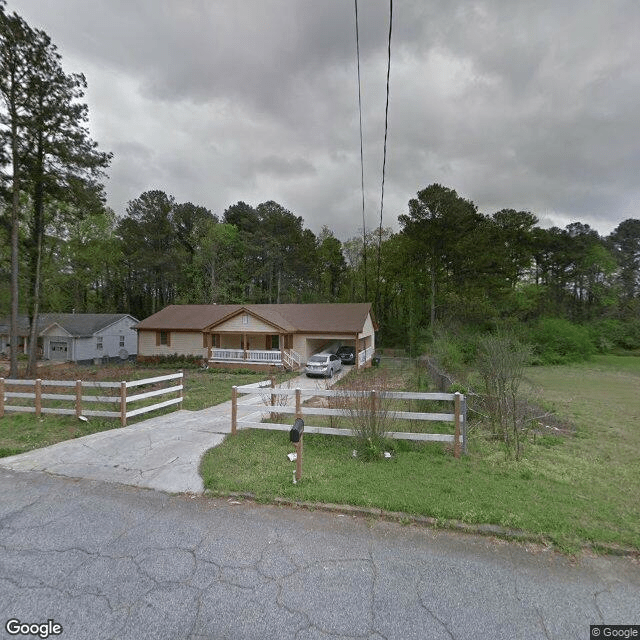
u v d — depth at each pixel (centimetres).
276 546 332
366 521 378
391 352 3447
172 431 721
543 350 2708
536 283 3975
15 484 473
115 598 264
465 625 243
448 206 2972
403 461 554
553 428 899
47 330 2786
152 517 386
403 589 276
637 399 1413
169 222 4272
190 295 3944
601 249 3928
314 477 482
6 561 307
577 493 461
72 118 1706
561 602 266
